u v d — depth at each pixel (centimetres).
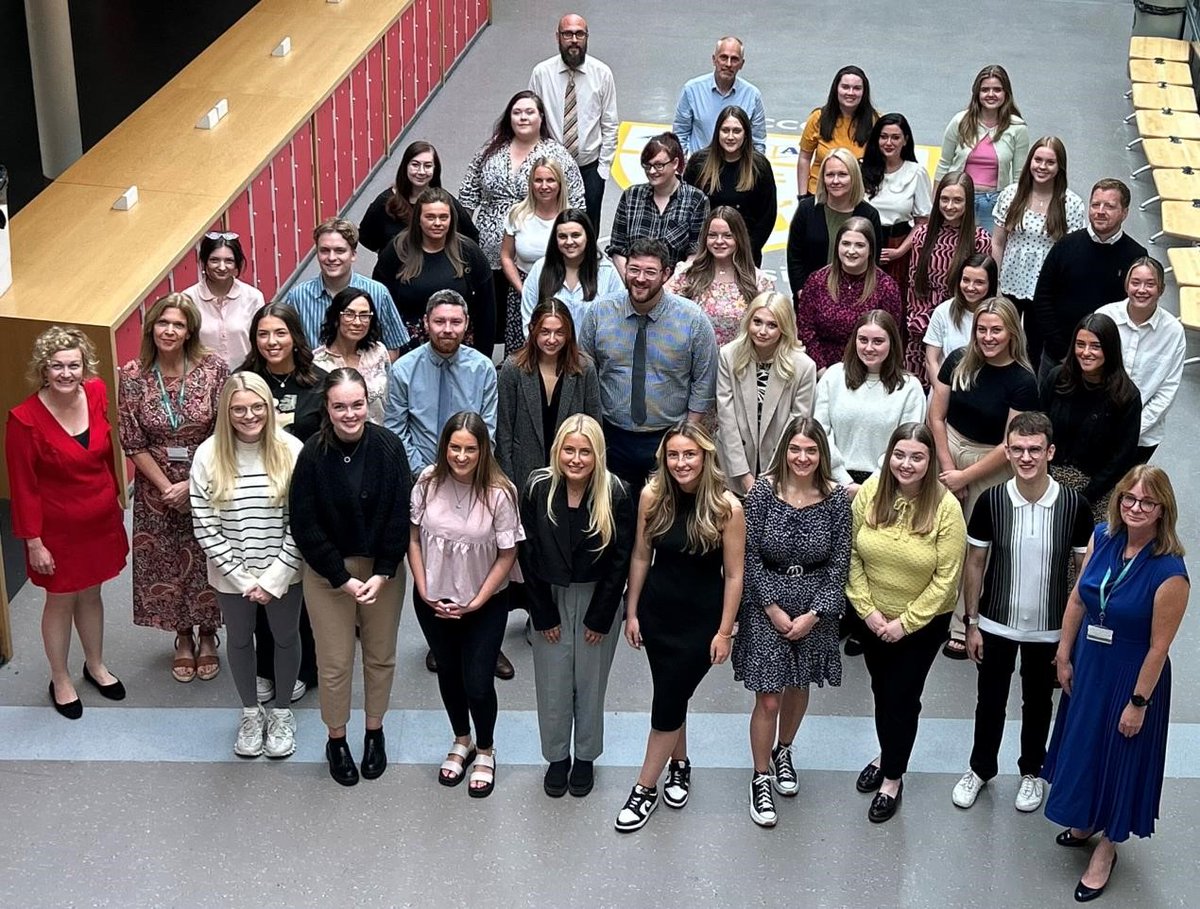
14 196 1175
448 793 616
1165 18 1496
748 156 852
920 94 1419
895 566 577
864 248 725
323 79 1109
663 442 562
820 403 687
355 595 579
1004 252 856
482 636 595
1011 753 648
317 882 568
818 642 590
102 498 634
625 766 636
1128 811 559
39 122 1170
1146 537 540
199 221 888
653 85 1428
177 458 650
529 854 585
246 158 974
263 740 637
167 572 663
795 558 581
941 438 691
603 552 571
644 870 579
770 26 1598
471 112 1349
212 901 558
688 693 583
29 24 1135
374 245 854
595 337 696
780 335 682
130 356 802
